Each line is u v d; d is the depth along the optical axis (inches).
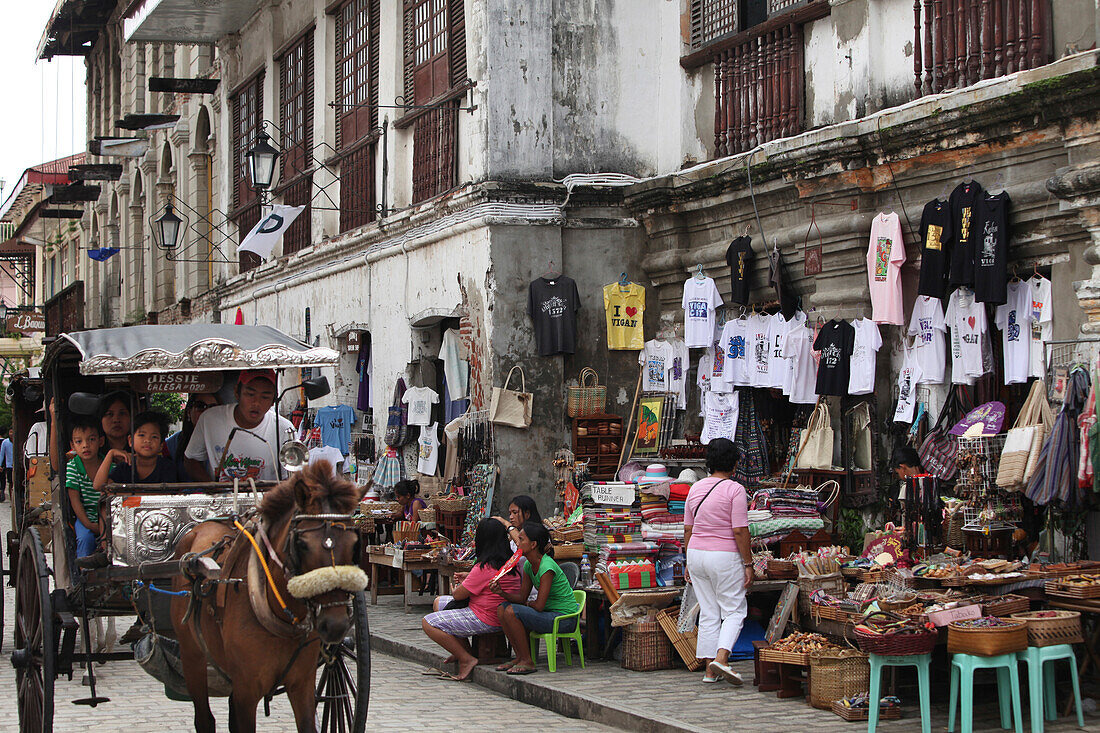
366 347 675.4
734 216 478.3
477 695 358.3
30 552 281.0
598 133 528.4
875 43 415.8
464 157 543.5
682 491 426.0
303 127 754.8
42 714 256.1
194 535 248.7
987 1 371.9
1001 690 284.4
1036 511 354.9
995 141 361.4
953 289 376.8
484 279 512.1
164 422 283.0
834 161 408.8
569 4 525.0
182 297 1046.4
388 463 603.5
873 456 410.3
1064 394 320.5
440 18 571.5
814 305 431.8
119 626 470.3
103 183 1365.7
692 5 515.5
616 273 524.7
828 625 321.7
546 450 510.6
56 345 282.8
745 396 473.7
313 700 229.5
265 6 818.2
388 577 547.8
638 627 368.5
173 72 1109.7
